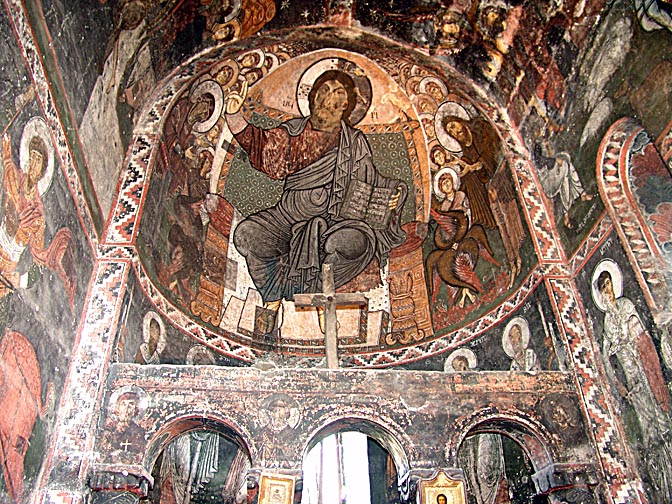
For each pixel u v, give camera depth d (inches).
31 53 158.4
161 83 251.8
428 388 211.9
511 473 279.7
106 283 208.4
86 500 179.0
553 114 246.5
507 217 265.0
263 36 264.5
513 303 254.2
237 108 280.2
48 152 169.3
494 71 264.8
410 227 299.4
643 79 199.5
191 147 269.1
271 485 191.9
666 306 191.8
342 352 287.4
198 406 200.4
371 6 258.4
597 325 222.1
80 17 184.7
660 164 209.2
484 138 276.2
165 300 242.5
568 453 206.1
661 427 189.2
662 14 188.4
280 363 278.5
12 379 149.9
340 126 296.2
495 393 213.0
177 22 238.4
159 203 244.2
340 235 305.1
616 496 198.7
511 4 239.8
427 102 284.4
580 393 214.8
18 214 151.3
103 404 192.7
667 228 202.5
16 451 153.6
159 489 262.7
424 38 265.6
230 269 282.8
